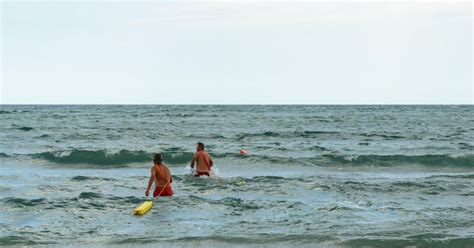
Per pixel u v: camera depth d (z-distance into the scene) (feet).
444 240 37.11
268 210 48.19
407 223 43.42
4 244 37.09
